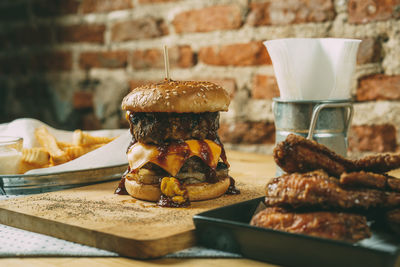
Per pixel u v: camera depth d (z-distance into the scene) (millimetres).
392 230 487
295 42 696
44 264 490
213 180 642
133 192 651
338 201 469
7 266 486
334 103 670
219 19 1061
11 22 1463
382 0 881
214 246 510
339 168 507
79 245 535
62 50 1344
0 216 615
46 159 772
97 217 574
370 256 424
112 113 1259
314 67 707
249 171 813
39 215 580
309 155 506
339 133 683
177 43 1130
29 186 688
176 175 632
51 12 1355
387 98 893
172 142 631
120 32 1219
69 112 1347
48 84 1391
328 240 438
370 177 480
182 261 492
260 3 1010
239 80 1047
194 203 636
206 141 645
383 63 893
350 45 695
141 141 638
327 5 935
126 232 518
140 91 632
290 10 976
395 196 480
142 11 1177
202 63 1098
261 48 1015
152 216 579
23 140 780
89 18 1275
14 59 1470
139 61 1193
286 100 687
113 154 744
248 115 1043
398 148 890
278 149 514
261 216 492
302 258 455
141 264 489
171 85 627
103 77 1270
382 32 887
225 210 529
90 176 711
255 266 474
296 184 480
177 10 1119
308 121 677
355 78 917
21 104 1469
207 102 624
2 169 725
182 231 516
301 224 469
